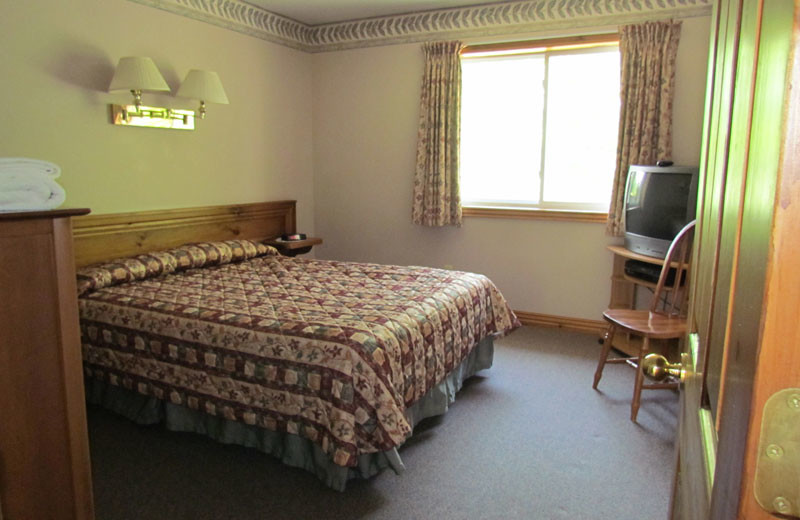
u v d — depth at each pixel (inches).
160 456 91.8
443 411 103.0
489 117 170.7
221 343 86.4
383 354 80.3
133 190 132.6
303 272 129.8
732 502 13.8
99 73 122.3
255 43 164.9
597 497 81.7
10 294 39.9
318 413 78.2
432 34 168.2
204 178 151.9
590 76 155.9
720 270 19.6
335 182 192.1
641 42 140.1
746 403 13.0
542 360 138.3
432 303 101.9
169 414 93.0
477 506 79.5
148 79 118.1
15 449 41.1
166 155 140.2
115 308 98.3
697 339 28.9
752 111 15.0
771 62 12.8
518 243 167.3
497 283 172.1
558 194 165.2
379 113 180.4
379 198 185.2
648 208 134.0
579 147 160.6
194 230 149.3
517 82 165.5
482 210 169.6
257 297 104.0
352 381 76.5
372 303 100.0
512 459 92.0
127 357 96.0
